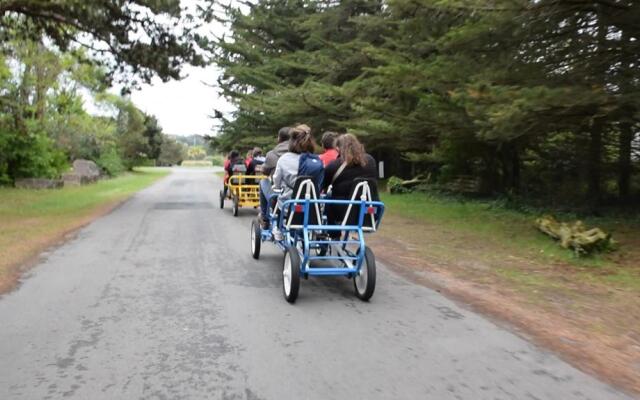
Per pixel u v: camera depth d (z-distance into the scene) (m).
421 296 7.09
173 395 4.16
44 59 30.88
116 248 10.42
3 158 27.05
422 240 11.49
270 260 9.32
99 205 19.09
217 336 5.47
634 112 10.20
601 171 15.66
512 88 10.30
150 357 4.91
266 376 4.51
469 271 8.60
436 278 8.09
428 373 4.59
